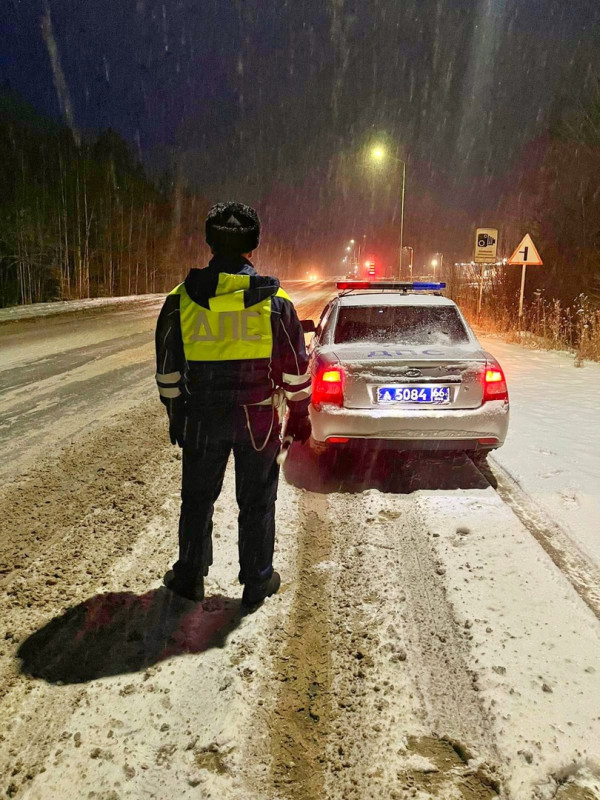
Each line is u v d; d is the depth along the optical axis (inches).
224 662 94.0
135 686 88.5
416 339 190.4
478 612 106.5
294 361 100.0
